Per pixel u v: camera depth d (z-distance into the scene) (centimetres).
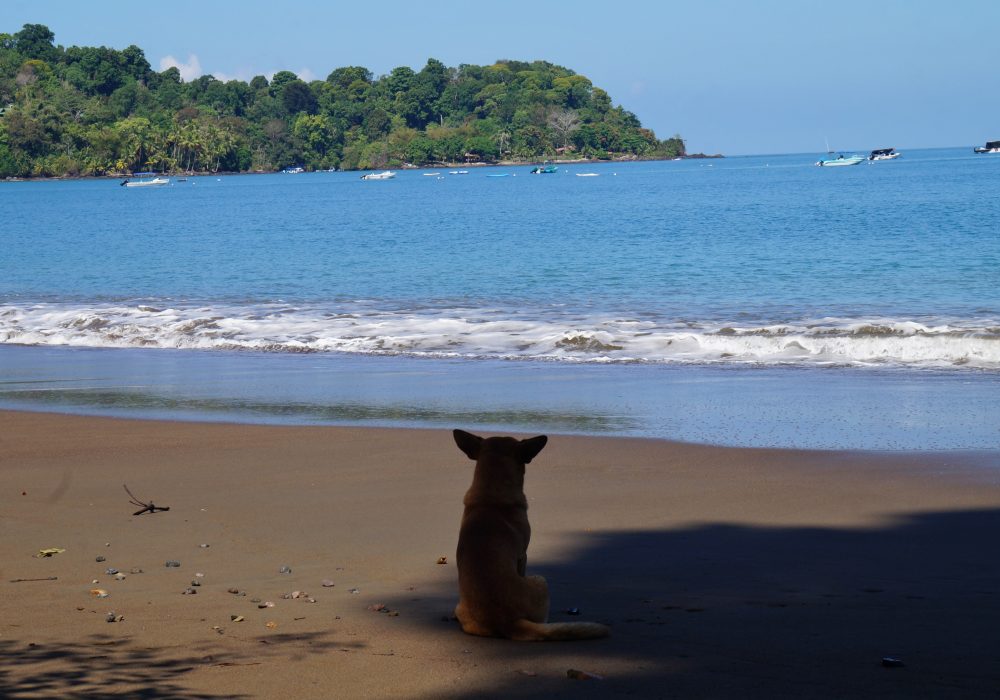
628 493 898
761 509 836
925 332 1733
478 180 17325
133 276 3431
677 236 4534
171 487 934
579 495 895
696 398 1366
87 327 2192
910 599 585
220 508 850
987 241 3569
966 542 724
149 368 1733
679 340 1805
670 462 1018
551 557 699
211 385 1552
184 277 3362
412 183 16638
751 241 4081
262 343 1944
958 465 974
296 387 1518
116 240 5275
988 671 462
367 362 1742
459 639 523
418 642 519
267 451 1088
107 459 1064
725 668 470
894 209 5828
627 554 704
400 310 2381
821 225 4819
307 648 512
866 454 1031
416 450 1077
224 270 3572
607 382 1502
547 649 504
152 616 570
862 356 1677
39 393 1509
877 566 664
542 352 1788
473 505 555
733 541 736
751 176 15100
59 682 464
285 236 5316
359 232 5525
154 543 742
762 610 568
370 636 530
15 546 736
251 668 483
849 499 865
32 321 2275
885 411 1252
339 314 2303
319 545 732
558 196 10100
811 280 2742
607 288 2755
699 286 2723
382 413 1304
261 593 617
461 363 1706
